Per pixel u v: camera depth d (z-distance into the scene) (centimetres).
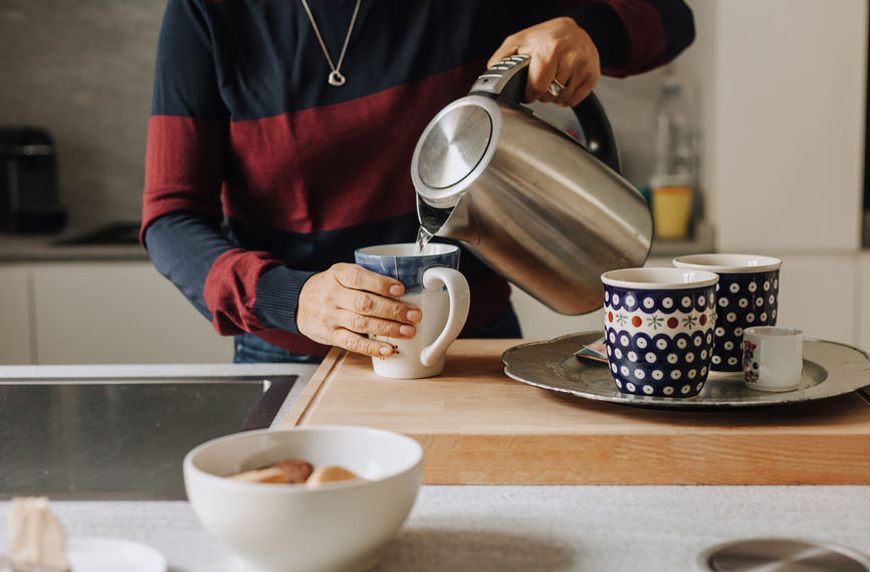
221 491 61
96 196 303
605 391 93
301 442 72
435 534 73
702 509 77
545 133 105
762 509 77
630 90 285
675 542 71
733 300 98
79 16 297
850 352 108
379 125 133
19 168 279
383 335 102
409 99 133
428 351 103
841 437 82
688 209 257
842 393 89
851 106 239
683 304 88
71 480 116
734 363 99
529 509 78
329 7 129
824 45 237
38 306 252
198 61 131
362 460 71
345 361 113
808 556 67
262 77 132
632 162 288
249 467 70
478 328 140
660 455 83
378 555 67
